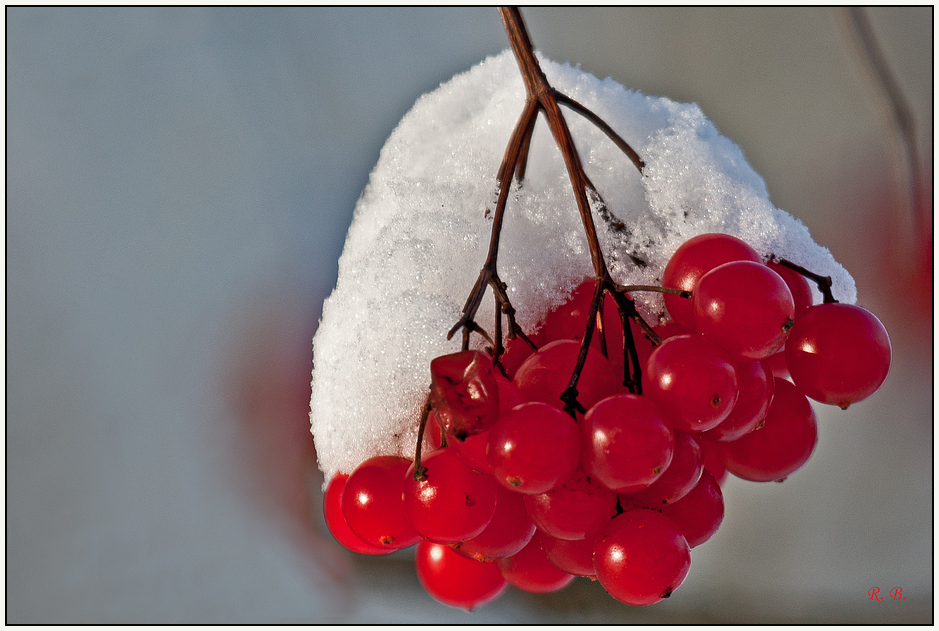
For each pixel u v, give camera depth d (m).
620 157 0.31
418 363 0.29
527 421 0.27
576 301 0.29
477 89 0.32
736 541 0.55
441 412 0.27
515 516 0.28
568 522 0.27
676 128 0.30
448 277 0.30
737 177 0.30
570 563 0.28
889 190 0.54
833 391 0.28
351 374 0.29
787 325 0.27
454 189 0.30
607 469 0.27
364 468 0.28
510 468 0.27
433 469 0.27
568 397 0.27
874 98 0.40
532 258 0.29
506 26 0.29
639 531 0.27
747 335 0.27
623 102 0.31
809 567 0.55
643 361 0.29
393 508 0.28
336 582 0.54
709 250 0.28
